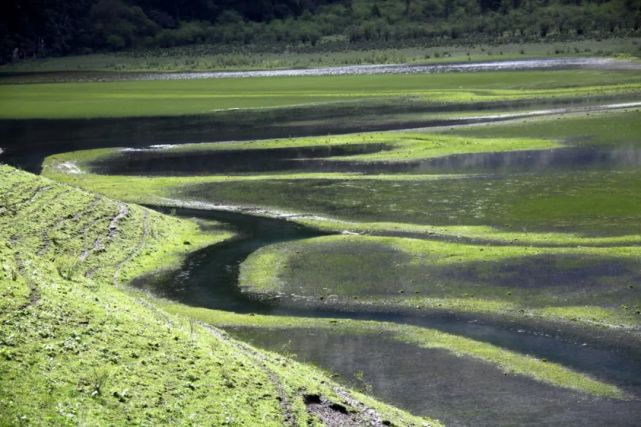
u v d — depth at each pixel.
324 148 74.94
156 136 88.50
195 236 47.78
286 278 39.44
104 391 21.16
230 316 34.59
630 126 76.44
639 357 29.14
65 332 23.47
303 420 22.14
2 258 28.30
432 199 53.44
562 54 164.62
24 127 100.06
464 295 35.81
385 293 36.66
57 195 47.41
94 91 143.88
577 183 55.69
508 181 57.41
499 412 25.44
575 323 32.28
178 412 21.17
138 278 40.56
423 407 25.86
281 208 53.34
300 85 134.62
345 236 45.47
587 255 39.69
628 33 191.62
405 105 103.12
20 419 19.14
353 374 28.38
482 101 102.56
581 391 26.69
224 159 72.62
